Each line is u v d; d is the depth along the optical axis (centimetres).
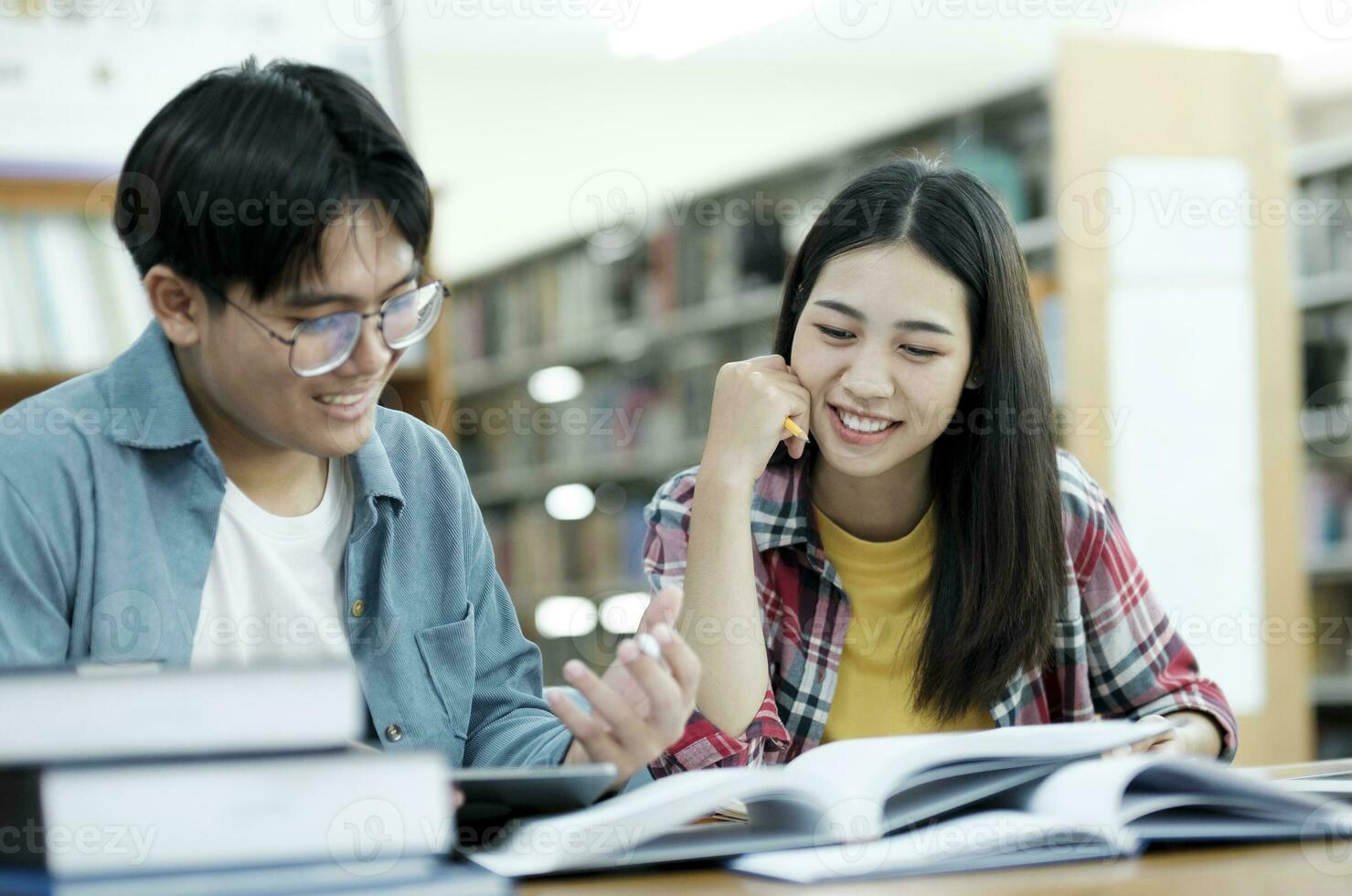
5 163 225
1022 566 133
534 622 520
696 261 476
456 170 635
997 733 82
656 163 660
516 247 580
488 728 119
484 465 559
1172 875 70
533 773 74
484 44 623
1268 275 359
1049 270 380
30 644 96
